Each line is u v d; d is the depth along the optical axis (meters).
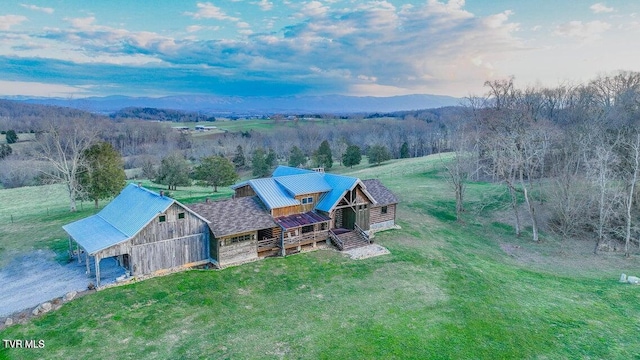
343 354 24.83
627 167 55.03
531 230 54.62
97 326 26.34
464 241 49.22
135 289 31.08
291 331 27.23
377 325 28.27
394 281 35.34
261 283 33.81
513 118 69.12
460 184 57.53
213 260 36.69
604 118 68.88
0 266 36.53
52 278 33.62
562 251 48.41
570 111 88.12
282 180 44.69
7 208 65.50
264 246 38.94
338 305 30.94
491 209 61.22
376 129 181.88
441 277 36.84
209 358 23.91
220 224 36.72
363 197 45.72
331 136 171.88
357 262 38.84
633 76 89.12
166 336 26.02
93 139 65.31
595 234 53.34
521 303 33.44
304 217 42.09
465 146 75.12
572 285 38.59
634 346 27.78
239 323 28.00
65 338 25.08
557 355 26.30
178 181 79.25
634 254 47.88
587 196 54.75
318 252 40.75
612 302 34.78
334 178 46.62
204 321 27.97
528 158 52.38
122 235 32.94
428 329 28.08
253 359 24.02
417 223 52.62
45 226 48.56
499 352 26.11
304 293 32.69
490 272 39.62
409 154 138.88
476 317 30.14
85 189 57.06
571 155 59.38
